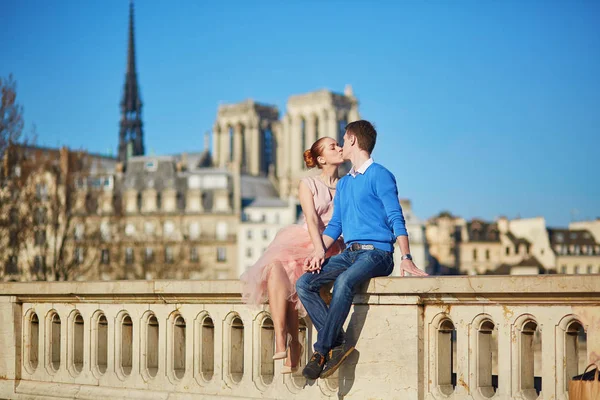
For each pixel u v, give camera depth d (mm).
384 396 9211
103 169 161250
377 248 9492
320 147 10438
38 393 12070
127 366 11461
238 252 162250
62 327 12047
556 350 8367
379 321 9289
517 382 8602
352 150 9867
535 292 8383
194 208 162125
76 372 11883
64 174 81375
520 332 8633
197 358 10586
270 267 9648
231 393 10273
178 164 168500
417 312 9086
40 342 12344
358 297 9422
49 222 78750
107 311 11516
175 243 134750
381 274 9477
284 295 9547
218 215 162125
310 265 9539
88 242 91750
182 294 10641
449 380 9195
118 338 11398
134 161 165375
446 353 9180
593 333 8148
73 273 85125
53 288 12023
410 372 9070
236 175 166500
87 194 95188
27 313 12500
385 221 9609
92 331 11703
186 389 10617
